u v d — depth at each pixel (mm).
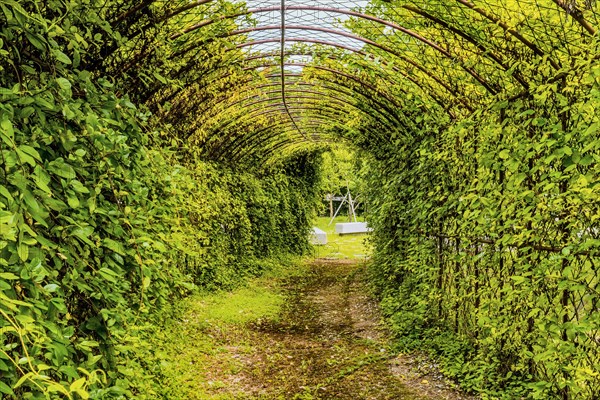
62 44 2197
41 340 1276
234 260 10016
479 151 3559
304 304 8523
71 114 1668
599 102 2291
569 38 3061
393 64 5066
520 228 2932
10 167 1374
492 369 3867
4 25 1526
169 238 2828
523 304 3092
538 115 3189
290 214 14711
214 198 7395
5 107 1396
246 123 9234
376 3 4008
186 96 5734
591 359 2555
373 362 5102
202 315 6785
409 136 6348
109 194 2172
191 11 4039
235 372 4879
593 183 2453
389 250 7500
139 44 3396
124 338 2219
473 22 3490
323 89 7785
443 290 4969
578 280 2516
